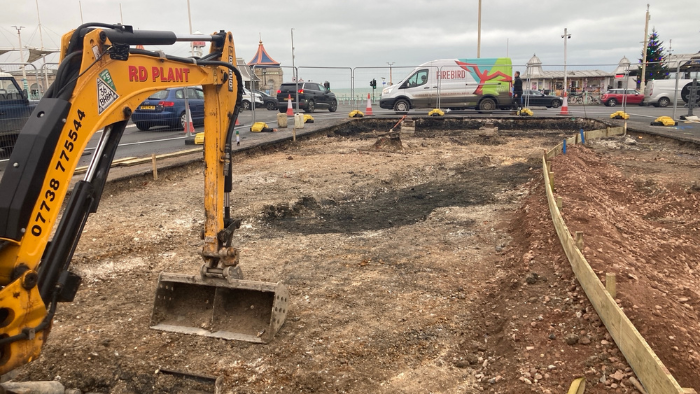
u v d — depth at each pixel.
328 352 4.14
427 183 11.31
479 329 4.54
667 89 34.66
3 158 12.24
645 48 48.59
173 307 4.52
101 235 7.02
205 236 4.29
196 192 9.69
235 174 11.50
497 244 6.88
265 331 4.25
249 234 7.42
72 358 4.01
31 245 2.71
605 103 36.94
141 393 3.69
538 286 5.13
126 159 11.74
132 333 4.40
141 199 9.07
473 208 8.92
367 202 9.65
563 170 10.24
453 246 6.84
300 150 15.68
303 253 6.59
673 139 15.74
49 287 2.92
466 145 17.25
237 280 4.27
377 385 3.73
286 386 3.72
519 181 11.13
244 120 23.61
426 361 4.05
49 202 2.80
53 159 2.81
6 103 12.38
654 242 6.78
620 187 10.12
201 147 14.47
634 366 3.42
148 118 18.34
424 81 25.67
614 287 4.05
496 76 25.16
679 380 3.29
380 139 16.19
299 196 9.42
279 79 42.22
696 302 4.66
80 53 3.08
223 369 3.90
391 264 6.17
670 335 3.64
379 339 4.36
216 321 4.30
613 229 6.73
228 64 4.21
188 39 3.95
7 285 2.63
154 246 6.74
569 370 3.63
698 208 8.58
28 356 2.74
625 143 16.06
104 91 3.20
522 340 4.12
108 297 5.18
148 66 3.59
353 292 5.33
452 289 5.41
